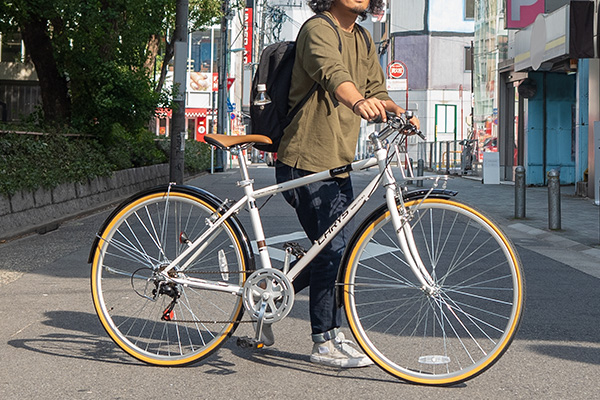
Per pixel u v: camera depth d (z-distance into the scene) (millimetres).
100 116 16922
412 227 3467
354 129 3668
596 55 15141
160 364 3709
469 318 3516
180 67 19203
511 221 11727
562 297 5797
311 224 3650
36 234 10000
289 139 3633
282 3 75875
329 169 3566
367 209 11906
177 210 3738
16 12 15758
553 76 21531
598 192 14227
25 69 33500
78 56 16266
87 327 4566
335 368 3689
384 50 71438
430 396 3270
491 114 28359
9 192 10047
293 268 3578
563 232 10125
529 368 3758
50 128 13648
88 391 3328
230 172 35938
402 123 3295
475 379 3551
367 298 3604
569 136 21734
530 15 20922
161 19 17453
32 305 5266
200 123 44750
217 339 3641
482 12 29516
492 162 22562
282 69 3656
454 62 67062
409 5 67250
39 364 3754
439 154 32594
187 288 3682
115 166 16172
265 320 3525
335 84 3312
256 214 3662
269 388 3369
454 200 3416
